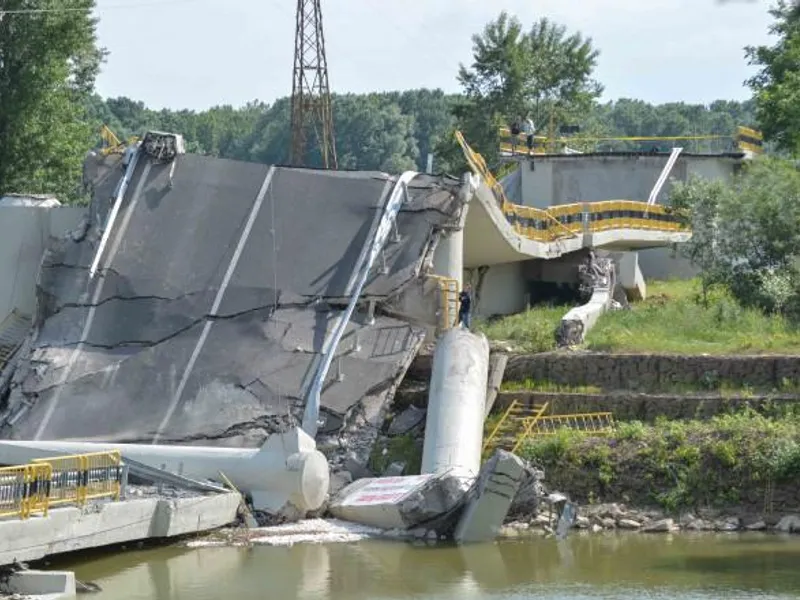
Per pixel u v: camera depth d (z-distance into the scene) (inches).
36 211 3538.4
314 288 3129.9
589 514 2628.0
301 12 6309.1
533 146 5408.5
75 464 2251.5
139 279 3196.4
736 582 2135.8
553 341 3284.9
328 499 2664.9
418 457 2819.9
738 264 3865.7
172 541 2445.9
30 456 2662.4
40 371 3009.4
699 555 2346.2
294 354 2982.3
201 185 3373.5
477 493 2482.8
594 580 2164.1
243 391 2908.5
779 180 3902.6
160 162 3432.6
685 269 4899.1
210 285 3166.8
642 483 2672.2
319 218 3267.7
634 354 3061.0
